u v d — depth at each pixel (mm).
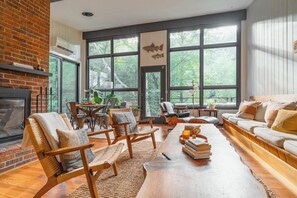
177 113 5262
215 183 1118
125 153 3072
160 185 1093
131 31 6828
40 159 1521
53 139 1646
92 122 5004
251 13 5332
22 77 3061
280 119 2570
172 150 1840
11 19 2906
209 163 1465
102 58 7316
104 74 7277
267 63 4410
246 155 2898
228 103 5977
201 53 6215
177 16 6148
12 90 2809
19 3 3041
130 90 6973
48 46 3660
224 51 6059
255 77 5059
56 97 6285
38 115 1697
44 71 3439
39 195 1550
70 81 6988
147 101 6734
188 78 6379
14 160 2430
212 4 5383
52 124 1797
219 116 5934
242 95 5793
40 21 3467
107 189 1866
